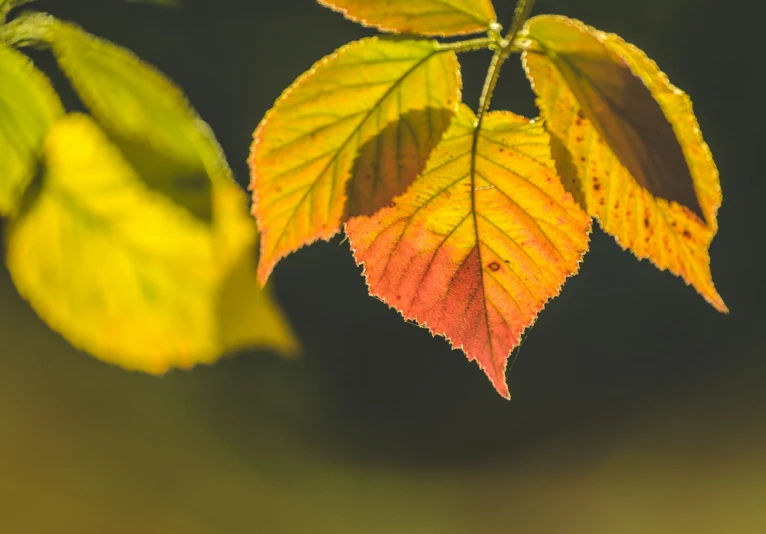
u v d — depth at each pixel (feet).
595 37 2.53
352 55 2.54
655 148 2.52
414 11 2.54
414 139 2.54
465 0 2.54
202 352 2.44
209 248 2.44
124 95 2.45
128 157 2.44
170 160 2.44
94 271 2.43
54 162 2.44
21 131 2.45
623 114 2.52
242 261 2.44
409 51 2.54
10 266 2.44
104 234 2.43
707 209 2.54
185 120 2.45
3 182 2.44
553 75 2.54
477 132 2.57
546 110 2.55
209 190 2.44
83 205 2.44
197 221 2.44
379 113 2.54
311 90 2.53
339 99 2.53
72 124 2.45
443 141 2.57
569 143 2.55
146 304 2.44
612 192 2.55
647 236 2.55
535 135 2.57
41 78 2.45
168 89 2.45
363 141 2.54
